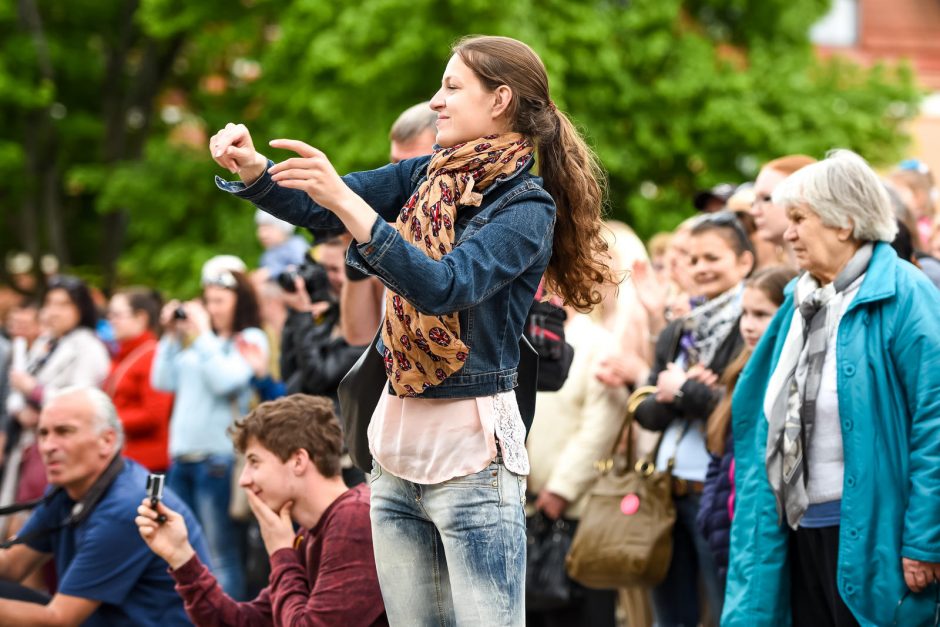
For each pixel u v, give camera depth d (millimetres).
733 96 41531
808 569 9695
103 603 11586
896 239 10531
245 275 17750
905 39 62594
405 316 6801
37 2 48312
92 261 51781
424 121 10664
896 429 9250
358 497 9664
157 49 48531
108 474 11781
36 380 20312
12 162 45938
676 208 41531
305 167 6227
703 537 11586
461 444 6984
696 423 12477
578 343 14211
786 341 9953
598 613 13641
